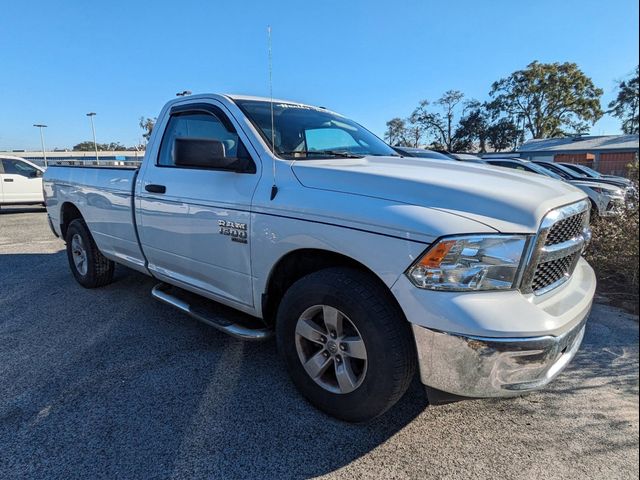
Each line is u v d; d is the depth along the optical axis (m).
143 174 3.58
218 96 3.16
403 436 2.34
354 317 2.18
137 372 2.95
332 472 2.08
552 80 50.78
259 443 2.26
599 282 4.74
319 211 2.29
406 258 1.98
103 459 2.13
